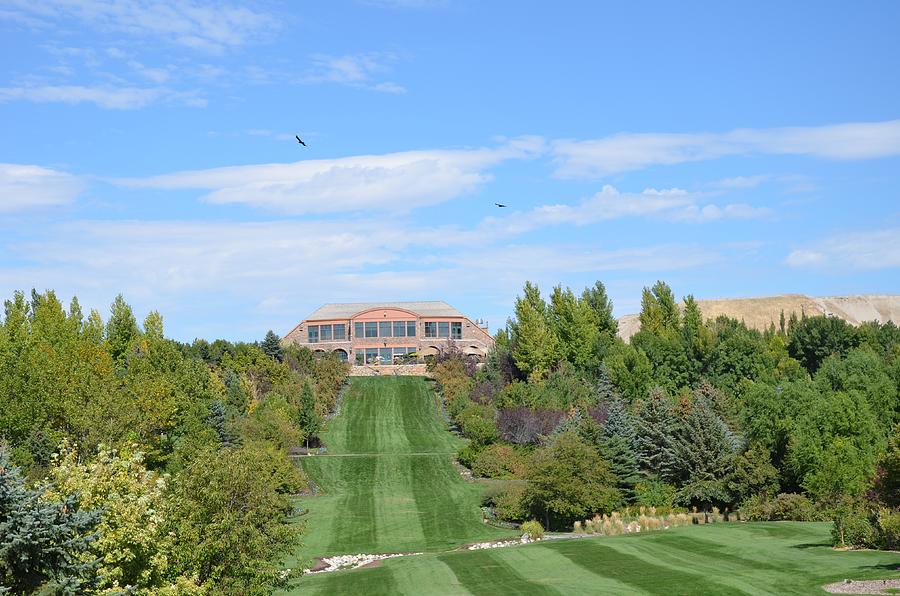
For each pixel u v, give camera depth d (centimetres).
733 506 7881
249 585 3694
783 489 7894
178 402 8488
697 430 8112
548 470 7538
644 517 7275
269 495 3881
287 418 10331
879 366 9881
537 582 4522
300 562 4781
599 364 12488
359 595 4538
